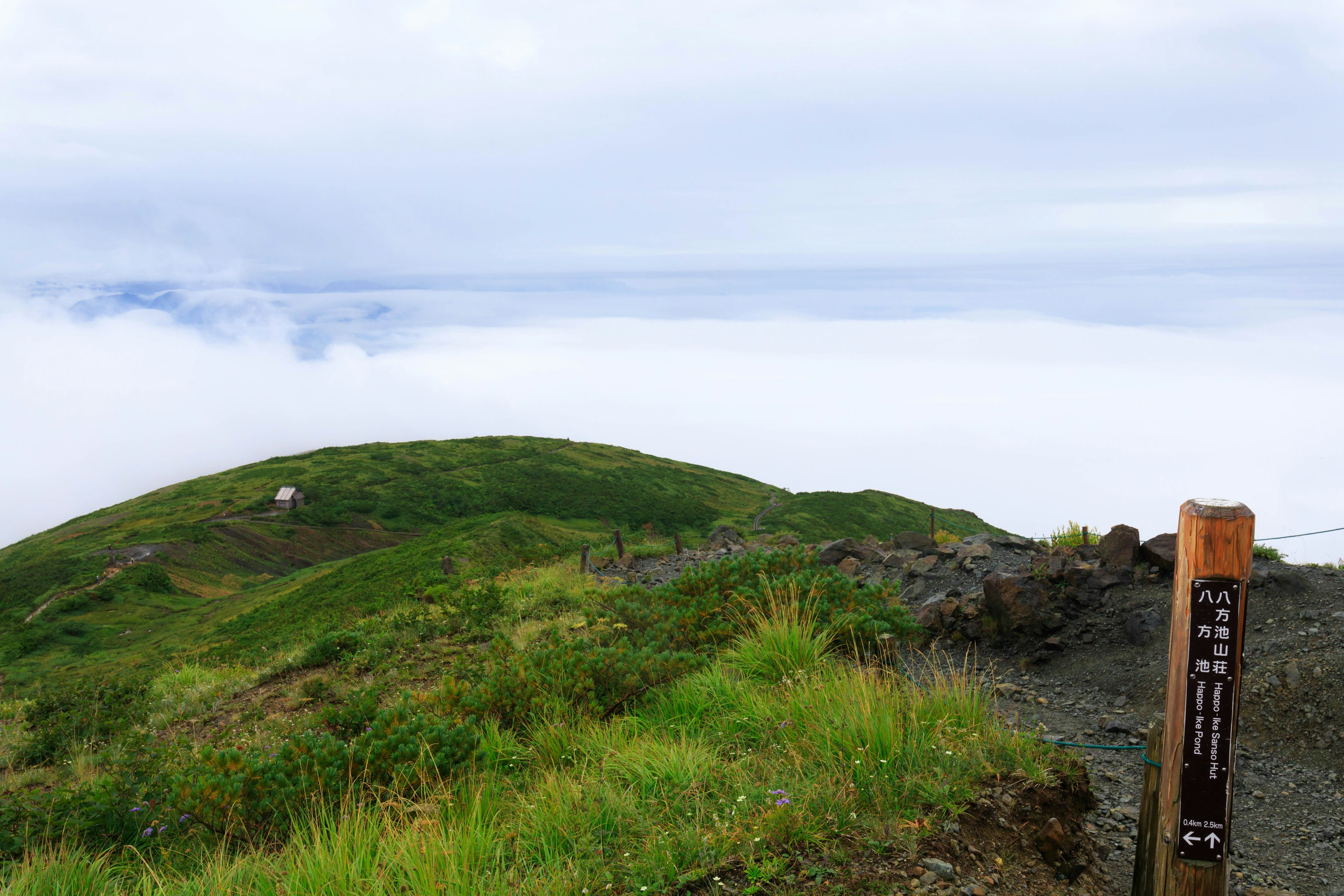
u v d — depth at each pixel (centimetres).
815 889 341
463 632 1099
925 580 1190
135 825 513
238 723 855
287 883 371
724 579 893
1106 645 830
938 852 365
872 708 473
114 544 10500
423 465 15175
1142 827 345
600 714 591
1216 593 288
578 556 1780
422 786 490
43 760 881
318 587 4994
